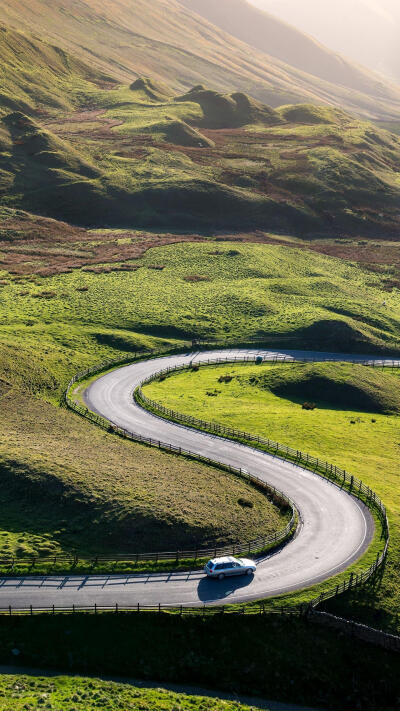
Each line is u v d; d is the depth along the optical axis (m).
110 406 74.25
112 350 96.44
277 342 103.00
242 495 52.50
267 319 110.81
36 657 35.88
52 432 61.66
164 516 46.50
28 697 32.31
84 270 131.88
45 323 103.25
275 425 71.06
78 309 110.81
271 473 58.06
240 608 39.12
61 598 38.88
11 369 77.06
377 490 55.84
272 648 38.16
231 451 62.56
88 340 98.19
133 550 43.94
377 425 75.44
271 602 39.88
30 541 43.81
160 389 82.56
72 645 36.59
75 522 46.09
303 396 84.12
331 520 50.31
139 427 67.69
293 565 44.03
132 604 38.78
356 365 90.94
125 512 46.69
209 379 87.69
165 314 110.38
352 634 39.12
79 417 69.25
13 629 36.78
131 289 121.81
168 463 57.94
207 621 38.31
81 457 55.28
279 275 134.50
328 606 40.94
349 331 104.75
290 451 62.78
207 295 120.25
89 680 34.81
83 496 48.28
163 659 36.91
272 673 37.34
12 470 50.81
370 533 48.62
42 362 83.88
